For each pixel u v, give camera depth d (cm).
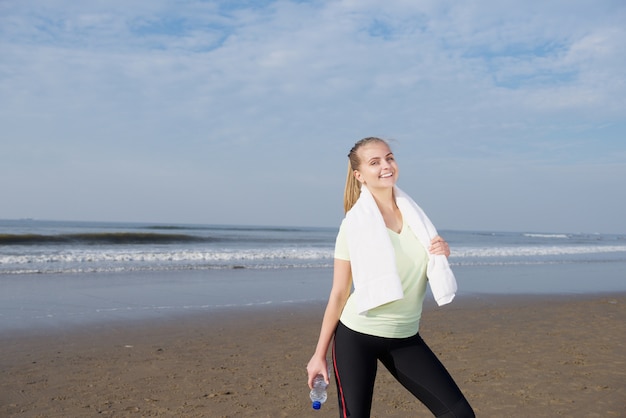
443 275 256
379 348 258
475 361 614
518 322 879
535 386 517
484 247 3497
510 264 2098
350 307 261
